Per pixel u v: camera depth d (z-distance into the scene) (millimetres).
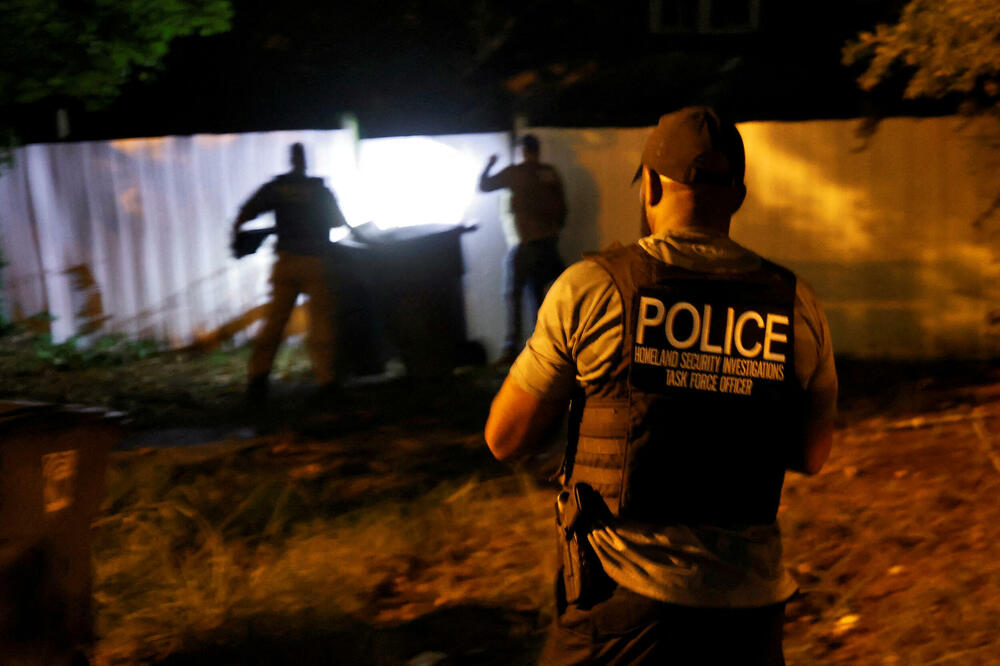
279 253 7977
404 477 5852
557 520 1997
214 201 10477
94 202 10633
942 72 6086
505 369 8953
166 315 10617
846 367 8734
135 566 4504
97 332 10719
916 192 8953
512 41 13812
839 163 9055
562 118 10812
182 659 3756
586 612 1910
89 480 3168
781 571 1926
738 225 9320
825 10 13164
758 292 1944
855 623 3764
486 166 9500
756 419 1902
